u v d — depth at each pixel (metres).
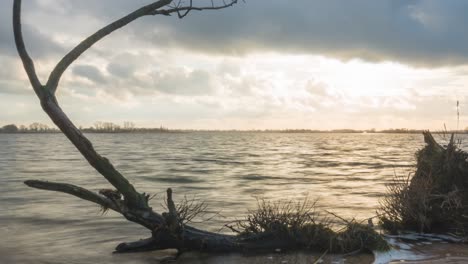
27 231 10.87
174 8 8.62
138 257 8.23
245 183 23.14
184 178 25.73
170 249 8.77
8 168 33.91
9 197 17.06
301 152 69.56
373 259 7.76
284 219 8.62
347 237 8.27
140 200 8.00
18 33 7.26
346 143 134.75
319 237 8.39
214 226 11.14
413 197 10.13
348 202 15.80
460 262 7.49
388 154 61.53
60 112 7.44
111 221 12.17
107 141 149.88
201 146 100.38
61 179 24.94
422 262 7.51
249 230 8.77
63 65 7.71
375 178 25.98
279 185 22.12
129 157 51.41
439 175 10.38
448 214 9.83
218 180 24.67
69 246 9.27
